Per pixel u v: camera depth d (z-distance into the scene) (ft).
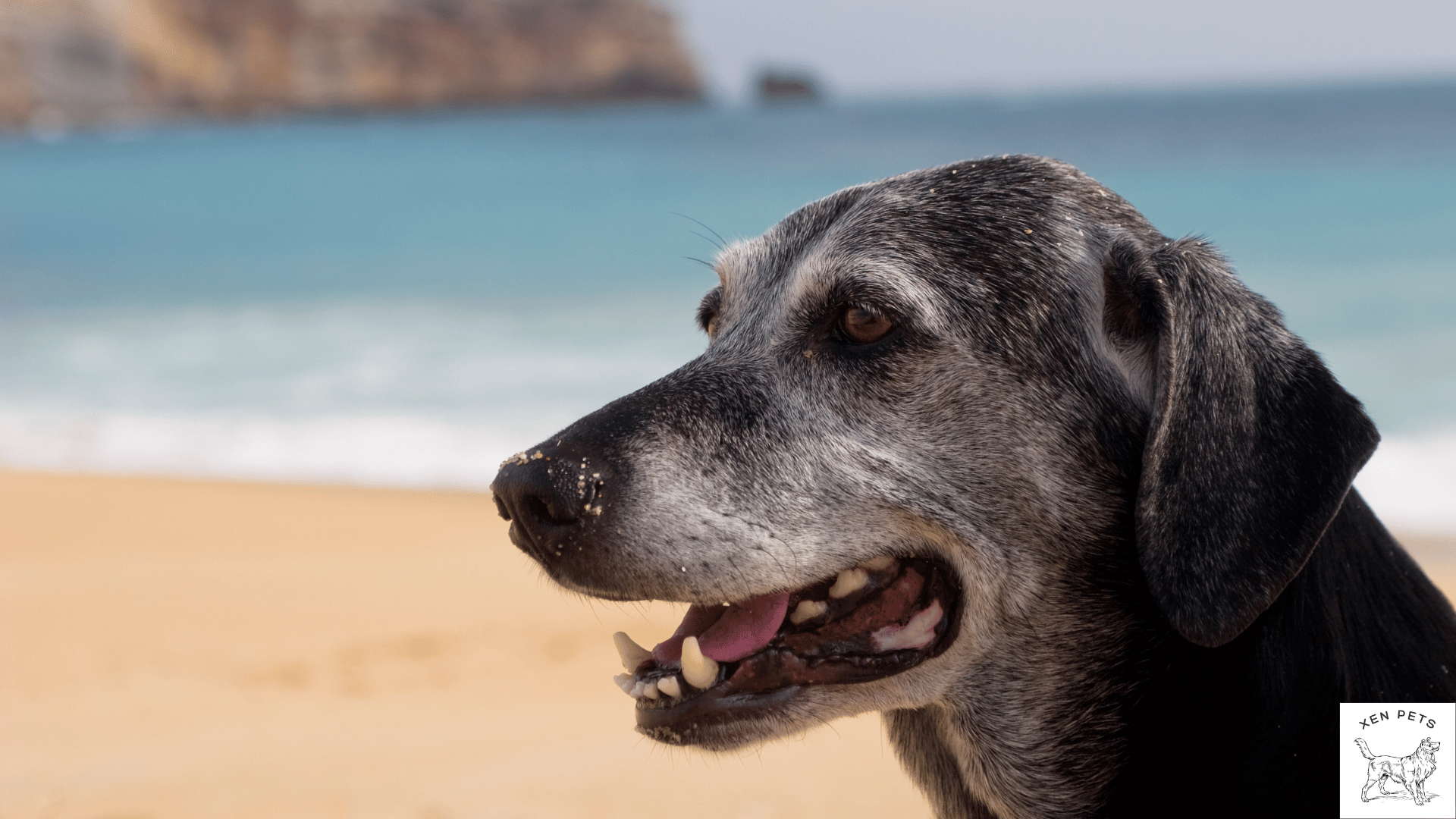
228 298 69.82
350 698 21.49
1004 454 10.00
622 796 17.34
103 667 23.24
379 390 46.73
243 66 459.32
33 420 45.29
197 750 19.24
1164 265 9.78
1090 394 10.04
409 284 71.77
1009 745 10.23
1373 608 9.80
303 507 34.86
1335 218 76.23
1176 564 9.10
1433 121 166.81
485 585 28.14
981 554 9.96
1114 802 10.05
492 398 44.45
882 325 10.25
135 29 422.41
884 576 10.39
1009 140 161.99
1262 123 178.70
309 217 108.88
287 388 47.78
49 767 18.66
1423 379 39.37
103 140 288.51
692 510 9.86
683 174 128.47
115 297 72.23
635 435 10.11
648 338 53.06
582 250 81.51
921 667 10.13
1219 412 9.21
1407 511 29.30
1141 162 116.16
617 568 9.79
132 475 38.55
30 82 388.98
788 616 10.33
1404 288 53.88
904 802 17.04
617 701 21.29
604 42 547.49
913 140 171.83
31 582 28.84
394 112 501.56
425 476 37.22
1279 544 8.84
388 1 499.92
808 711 9.96
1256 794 9.43
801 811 16.79
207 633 25.17
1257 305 9.53
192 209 120.78
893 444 10.10
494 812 16.72
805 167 134.10
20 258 90.43
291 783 17.83
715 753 9.95
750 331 11.00
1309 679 9.43
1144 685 9.93
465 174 148.97
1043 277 10.27
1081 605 10.02
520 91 533.14
